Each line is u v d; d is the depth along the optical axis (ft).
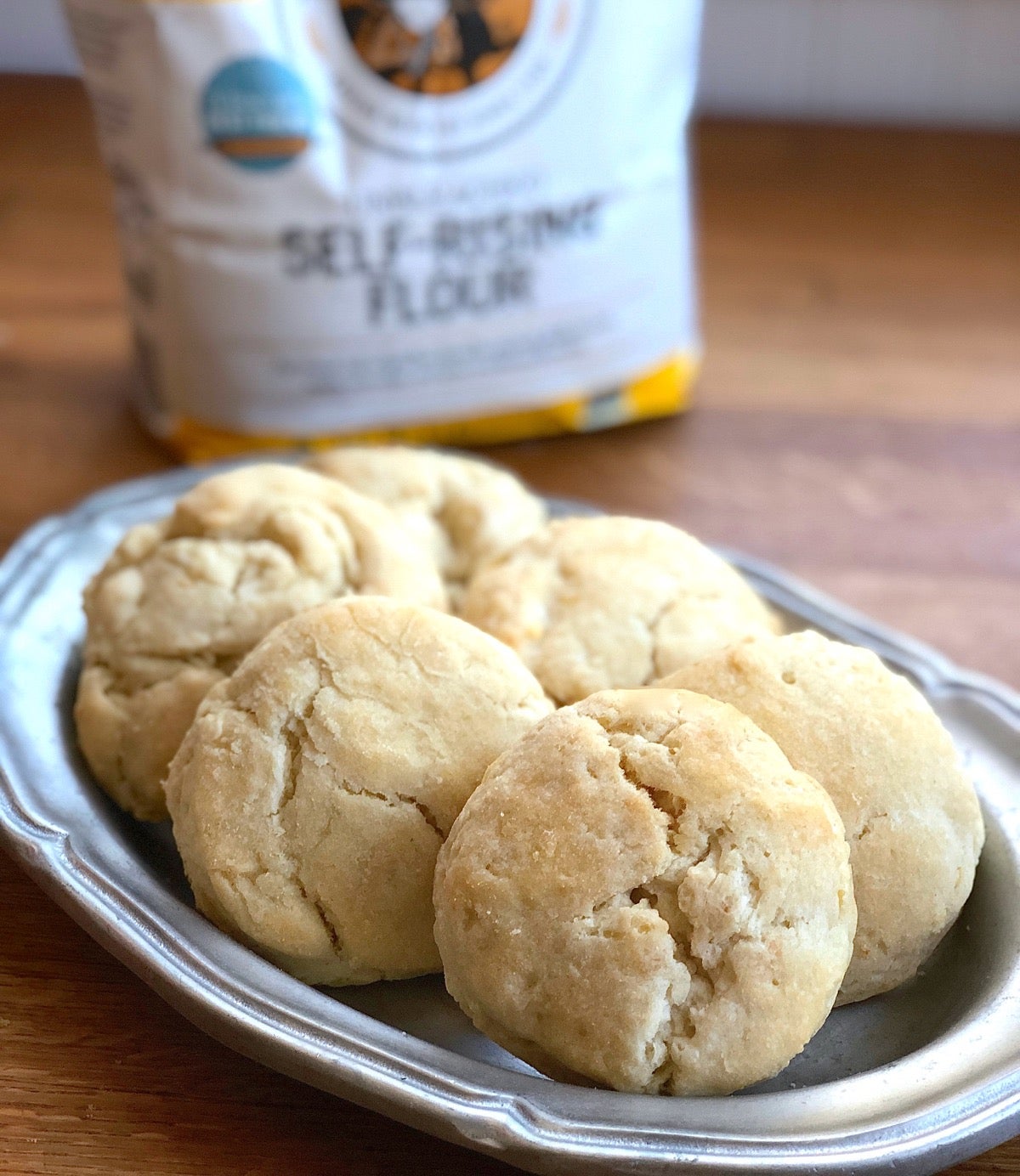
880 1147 0.89
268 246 1.52
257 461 1.40
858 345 1.87
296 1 1.46
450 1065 0.95
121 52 1.46
